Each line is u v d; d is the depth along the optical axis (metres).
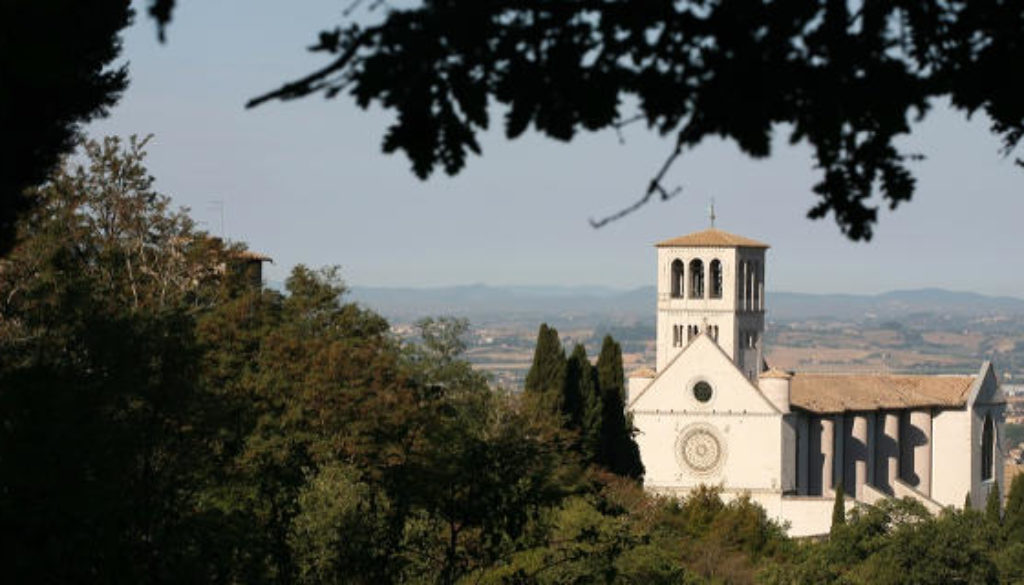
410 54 34.28
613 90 35.38
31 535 82.50
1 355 107.69
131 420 97.19
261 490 111.69
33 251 171.38
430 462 101.44
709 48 35.06
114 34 88.19
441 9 34.41
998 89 36.72
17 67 44.69
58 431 84.19
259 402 172.12
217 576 96.31
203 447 105.12
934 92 36.78
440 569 103.38
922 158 37.62
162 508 94.50
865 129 37.22
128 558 87.06
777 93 35.12
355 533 105.12
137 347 97.62
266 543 102.56
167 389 98.25
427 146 35.47
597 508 114.44
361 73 34.47
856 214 38.25
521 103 35.62
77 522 83.88
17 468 82.88
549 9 35.59
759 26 34.94
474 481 96.44
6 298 161.75
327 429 176.12
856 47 35.62
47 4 46.78
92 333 97.44
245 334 191.38
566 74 35.41
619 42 35.62
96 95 85.62
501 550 98.12
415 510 104.69
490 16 34.75
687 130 35.16
